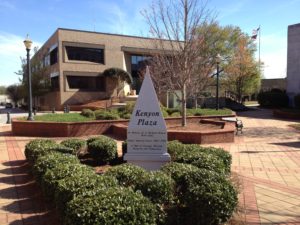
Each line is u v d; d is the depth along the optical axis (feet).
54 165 18.80
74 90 122.42
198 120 56.59
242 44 124.77
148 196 14.10
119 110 63.93
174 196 14.96
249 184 22.11
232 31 122.11
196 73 50.14
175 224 14.26
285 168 27.37
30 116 51.85
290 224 15.46
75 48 123.75
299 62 104.37
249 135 48.44
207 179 14.73
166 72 54.80
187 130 42.06
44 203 18.08
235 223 15.26
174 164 17.21
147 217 11.97
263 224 15.38
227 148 36.81
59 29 119.96
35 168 19.83
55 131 46.93
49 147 23.99
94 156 25.54
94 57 127.34
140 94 22.59
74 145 26.35
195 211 13.80
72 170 16.83
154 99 22.50
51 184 16.22
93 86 127.54
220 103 107.76
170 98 94.84
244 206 17.69
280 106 109.91
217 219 13.67
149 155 22.31
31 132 47.93
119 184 15.55
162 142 22.36
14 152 34.14
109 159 25.82
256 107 115.96
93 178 14.84
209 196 13.53
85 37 124.47
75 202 12.03
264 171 26.27
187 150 23.08
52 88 133.39
